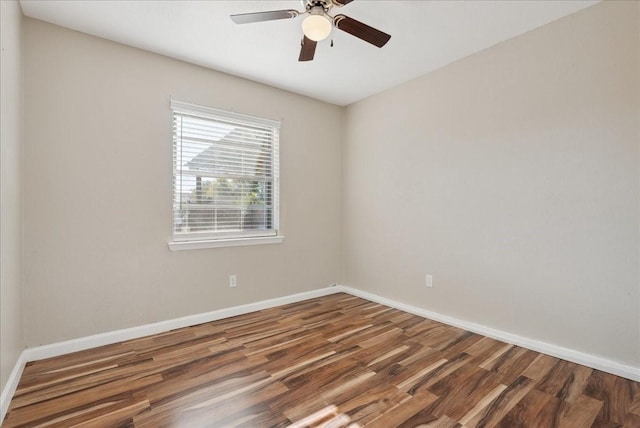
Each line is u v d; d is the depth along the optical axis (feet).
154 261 9.14
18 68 6.87
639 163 6.56
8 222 6.01
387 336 8.98
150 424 5.29
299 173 12.39
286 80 11.04
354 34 6.46
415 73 10.52
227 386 6.43
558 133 7.63
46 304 7.64
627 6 6.65
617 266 6.84
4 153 5.70
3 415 5.41
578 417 5.49
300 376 6.82
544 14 7.41
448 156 9.94
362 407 5.78
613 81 6.85
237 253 10.78
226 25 7.81
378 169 12.27
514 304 8.46
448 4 7.02
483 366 7.25
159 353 7.87
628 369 6.67
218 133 10.43
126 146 8.68
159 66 9.19
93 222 8.23
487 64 8.93
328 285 13.38
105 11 7.26
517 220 8.38
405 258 11.31
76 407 5.74
